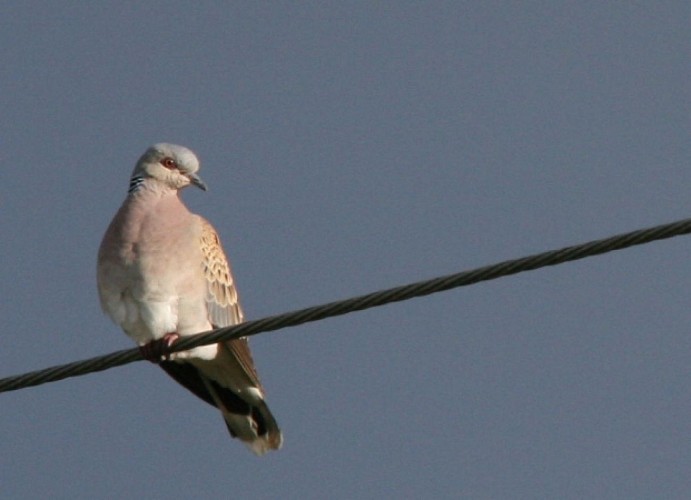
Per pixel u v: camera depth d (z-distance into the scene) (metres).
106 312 13.41
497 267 10.03
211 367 13.73
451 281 10.15
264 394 13.78
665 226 9.57
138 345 13.45
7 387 11.30
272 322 10.80
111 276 13.20
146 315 13.19
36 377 11.24
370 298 10.39
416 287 10.24
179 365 13.78
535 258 9.94
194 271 13.38
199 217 13.91
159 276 13.14
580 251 9.82
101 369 11.17
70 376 11.23
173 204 13.64
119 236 13.22
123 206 13.56
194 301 13.38
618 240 9.70
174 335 13.19
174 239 13.28
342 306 10.50
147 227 13.24
